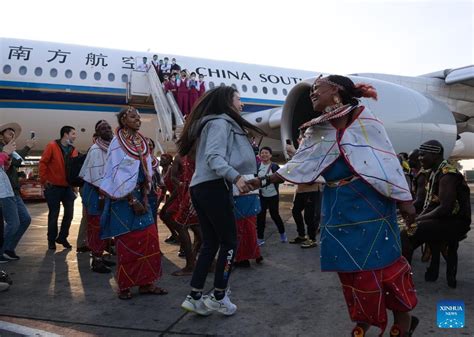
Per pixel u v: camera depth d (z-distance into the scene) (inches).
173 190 161.9
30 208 418.6
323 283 137.2
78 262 175.0
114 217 123.6
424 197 155.8
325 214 76.6
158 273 128.3
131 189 119.9
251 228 157.1
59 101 366.6
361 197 72.4
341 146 72.0
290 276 146.5
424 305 113.4
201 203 104.9
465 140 553.3
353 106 73.5
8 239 165.6
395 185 69.7
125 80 392.5
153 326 102.5
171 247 205.2
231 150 102.1
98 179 154.2
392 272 72.7
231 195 107.1
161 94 374.6
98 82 380.8
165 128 370.9
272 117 401.4
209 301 108.5
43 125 367.2
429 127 304.0
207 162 97.6
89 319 107.4
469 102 443.2
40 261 176.6
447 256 132.3
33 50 369.1
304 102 352.2
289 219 305.0
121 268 124.0
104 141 160.2
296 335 95.6
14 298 125.4
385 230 72.6
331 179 75.0
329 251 74.7
